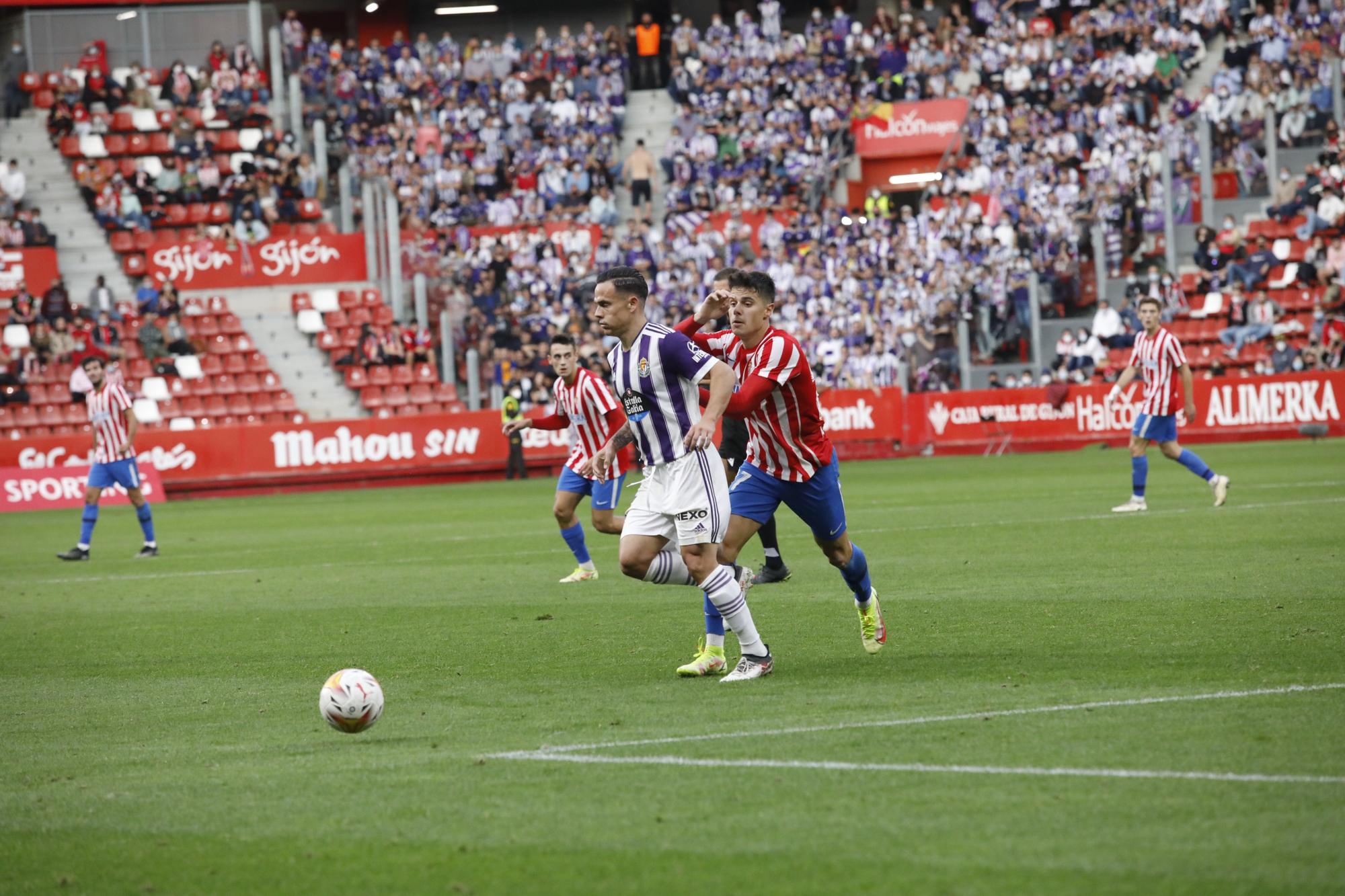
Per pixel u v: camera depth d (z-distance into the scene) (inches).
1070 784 559.5
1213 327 3713.1
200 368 3659.0
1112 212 3855.8
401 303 3769.7
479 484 3243.1
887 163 4377.5
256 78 4355.3
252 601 1347.2
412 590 1380.4
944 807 534.6
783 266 3932.1
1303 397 3408.0
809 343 3818.9
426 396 3681.1
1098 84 4207.7
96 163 4158.5
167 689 892.6
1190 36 4296.3
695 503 819.4
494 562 1627.7
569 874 479.5
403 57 4579.2
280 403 3654.0
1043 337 3754.9
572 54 4544.8
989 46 4387.3
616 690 812.6
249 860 511.5
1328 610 991.6
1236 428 3432.6
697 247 4025.6
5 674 973.8
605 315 814.5
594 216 4185.5
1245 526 1579.7
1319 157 3983.8
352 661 973.2
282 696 846.5
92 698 870.4
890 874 464.1
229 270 3882.9
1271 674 771.4
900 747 631.2
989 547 1507.1
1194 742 618.5
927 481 2652.6
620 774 606.9
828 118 4323.3
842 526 877.2
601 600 1254.3
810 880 462.3
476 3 4948.3
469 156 4308.6
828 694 769.6
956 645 919.0
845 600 1164.5
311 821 557.6
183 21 4404.5
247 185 4025.6
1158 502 1953.7
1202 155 3956.7
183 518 2640.3
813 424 858.8
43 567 1815.9
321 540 2010.3
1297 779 553.0
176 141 4202.8
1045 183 4067.4
